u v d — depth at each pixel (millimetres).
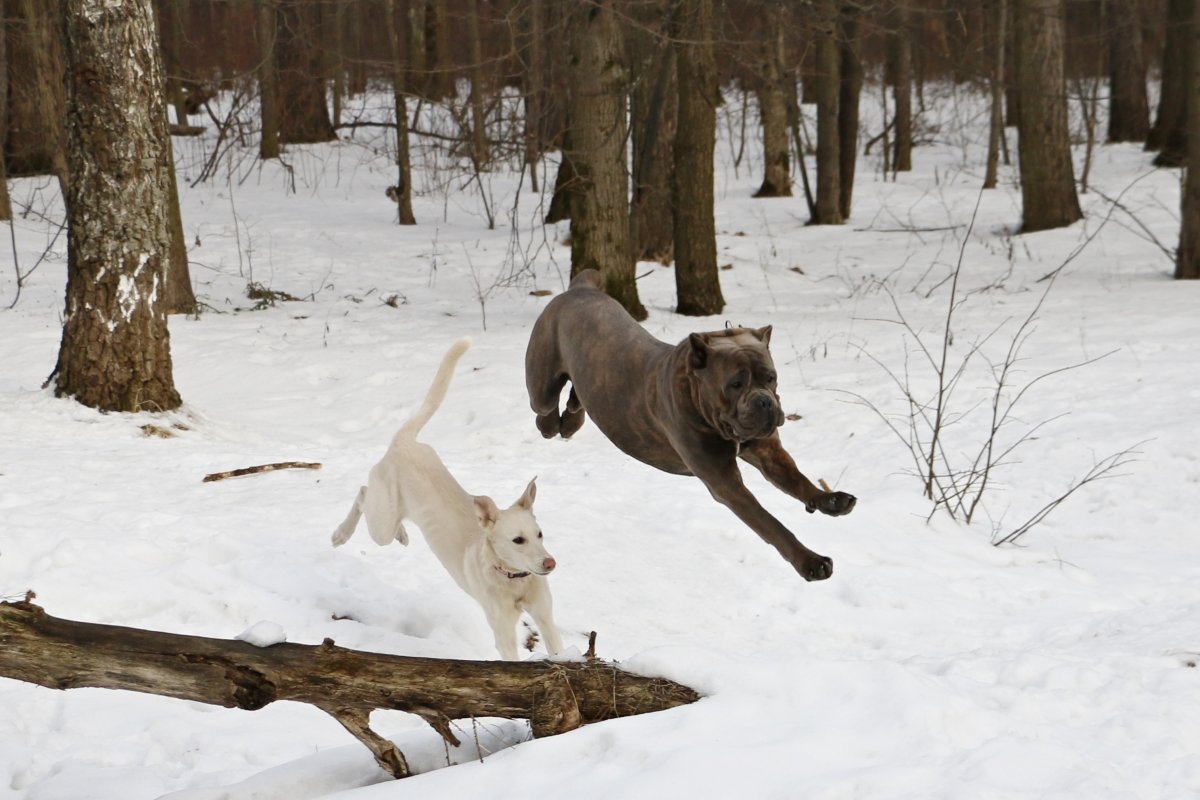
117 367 11000
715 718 4297
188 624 6441
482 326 16062
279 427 12102
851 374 13047
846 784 3760
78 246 10930
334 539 7258
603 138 15680
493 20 18391
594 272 6637
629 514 8680
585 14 15391
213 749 5137
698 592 7414
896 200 27125
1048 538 8922
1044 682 4965
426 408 6949
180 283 16688
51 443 10109
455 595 6957
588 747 4238
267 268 20000
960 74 28672
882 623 7008
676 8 16188
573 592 7164
